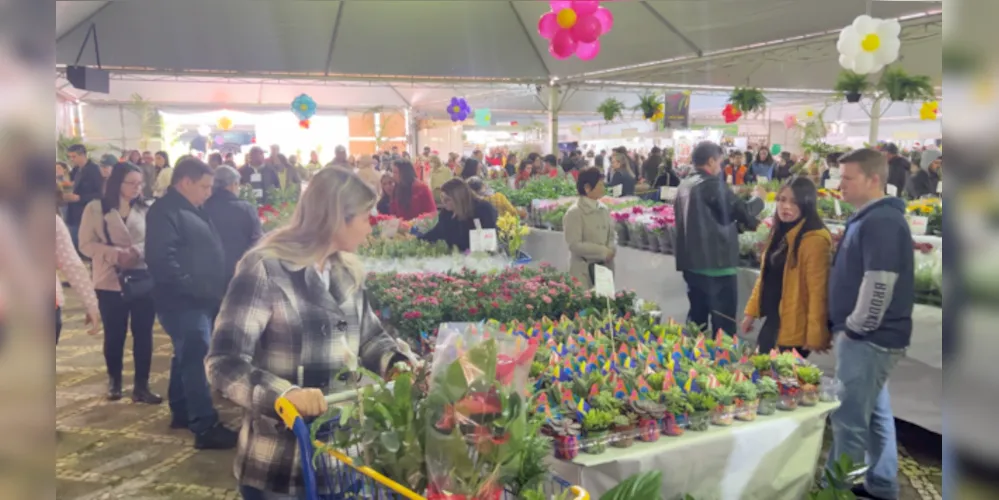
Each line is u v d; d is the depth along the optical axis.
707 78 5.57
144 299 3.11
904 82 4.08
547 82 6.07
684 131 5.02
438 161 4.22
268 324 2.38
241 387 2.26
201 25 3.50
